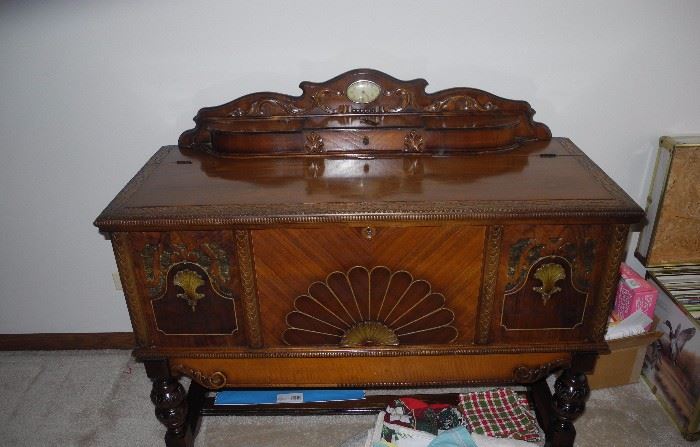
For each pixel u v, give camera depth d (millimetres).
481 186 1256
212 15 1473
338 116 1441
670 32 1506
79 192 1729
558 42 1513
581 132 1646
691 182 1633
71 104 1588
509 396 1627
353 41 1507
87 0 1446
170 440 1492
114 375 1898
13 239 1804
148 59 1527
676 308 1627
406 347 1340
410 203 1170
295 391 1668
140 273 1232
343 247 1201
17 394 1824
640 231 1817
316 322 1307
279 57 1527
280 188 1263
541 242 1193
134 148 1658
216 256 1209
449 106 1458
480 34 1500
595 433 1628
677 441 1599
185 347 1342
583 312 1289
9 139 1635
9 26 1472
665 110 1613
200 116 1480
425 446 1465
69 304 1945
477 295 1269
